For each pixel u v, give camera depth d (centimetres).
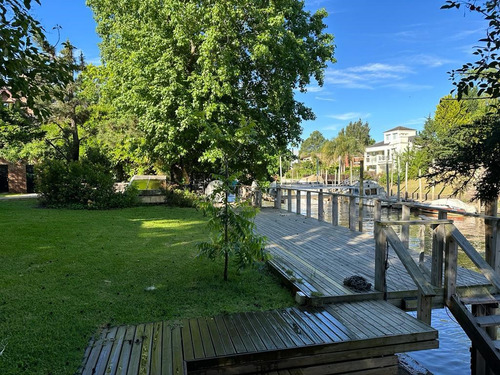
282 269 482
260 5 1189
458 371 420
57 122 1759
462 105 617
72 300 384
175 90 1165
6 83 282
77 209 1189
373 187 3150
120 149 1834
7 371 252
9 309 357
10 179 2434
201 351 283
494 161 354
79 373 253
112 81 1567
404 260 375
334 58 1506
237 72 1173
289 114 1420
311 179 5672
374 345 307
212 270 500
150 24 1233
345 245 670
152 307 369
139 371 255
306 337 308
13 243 638
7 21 284
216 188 439
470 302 390
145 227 855
